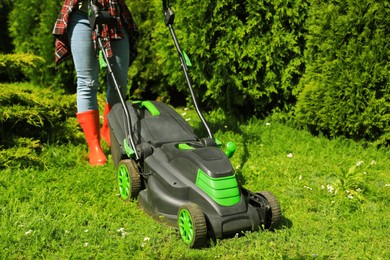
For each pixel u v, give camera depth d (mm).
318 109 4980
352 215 3848
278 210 3561
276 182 4273
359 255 3430
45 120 4816
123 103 3924
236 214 3467
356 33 4781
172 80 5727
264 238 3520
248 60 5301
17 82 7555
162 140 3854
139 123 3955
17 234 3514
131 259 3369
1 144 4527
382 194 4121
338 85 4836
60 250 3432
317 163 4613
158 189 3648
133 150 3812
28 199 3975
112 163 4484
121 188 4016
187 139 3893
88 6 4145
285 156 4754
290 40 5176
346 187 4113
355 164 4598
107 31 4234
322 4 4984
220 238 3494
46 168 4395
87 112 4441
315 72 5016
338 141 4945
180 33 5434
